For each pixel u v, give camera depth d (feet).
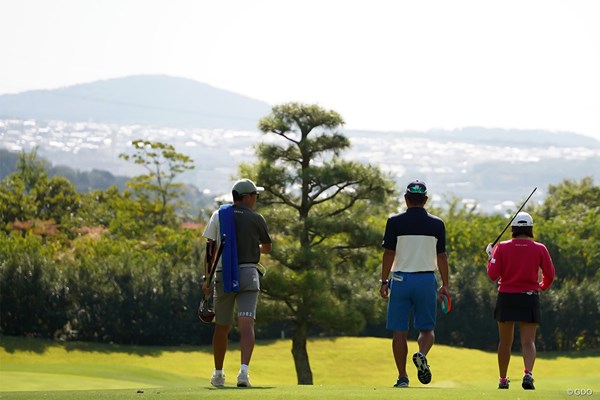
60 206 606.14
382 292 83.30
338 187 253.65
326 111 253.85
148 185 596.29
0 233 390.63
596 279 396.98
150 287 340.80
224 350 81.92
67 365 241.55
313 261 240.94
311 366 310.45
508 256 82.23
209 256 79.92
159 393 68.90
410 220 81.92
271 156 255.70
